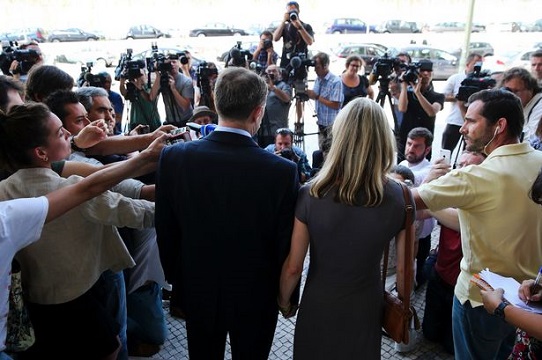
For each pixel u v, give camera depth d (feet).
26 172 3.98
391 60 13.26
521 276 4.34
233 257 4.21
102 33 45.91
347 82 15.21
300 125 15.23
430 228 8.22
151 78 15.26
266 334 4.67
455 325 4.99
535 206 4.16
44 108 4.00
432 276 7.04
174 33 48.67
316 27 52.42
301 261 4.21
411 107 13.25
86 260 4.28
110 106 7.18
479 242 4.46
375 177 3.78
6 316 3.51
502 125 4.50
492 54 40.83
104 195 4.13
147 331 6.75
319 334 4.23
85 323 4.39
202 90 13.64
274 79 13.99
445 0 49.03
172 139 4.43
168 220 4.27
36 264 4.10
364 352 4.23
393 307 4.32
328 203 3.89
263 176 3.93
